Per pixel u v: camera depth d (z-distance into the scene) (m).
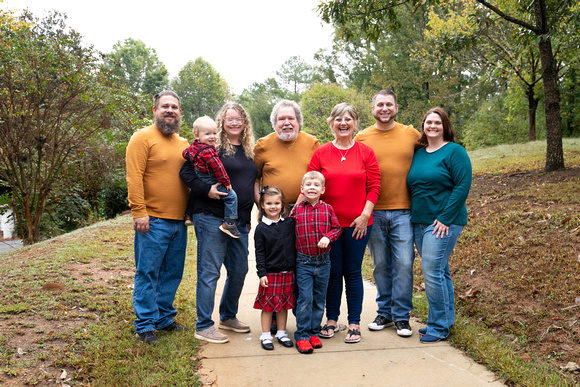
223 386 3.00
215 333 3.78
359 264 3.84
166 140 3.79
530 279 4.44
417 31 28.14
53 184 11.71
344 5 8.61
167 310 3.93
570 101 19.06
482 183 9.34
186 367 3.21
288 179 3.87
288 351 3.59
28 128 10.20
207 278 3.73
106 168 15.04
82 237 8.32
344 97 30.33
